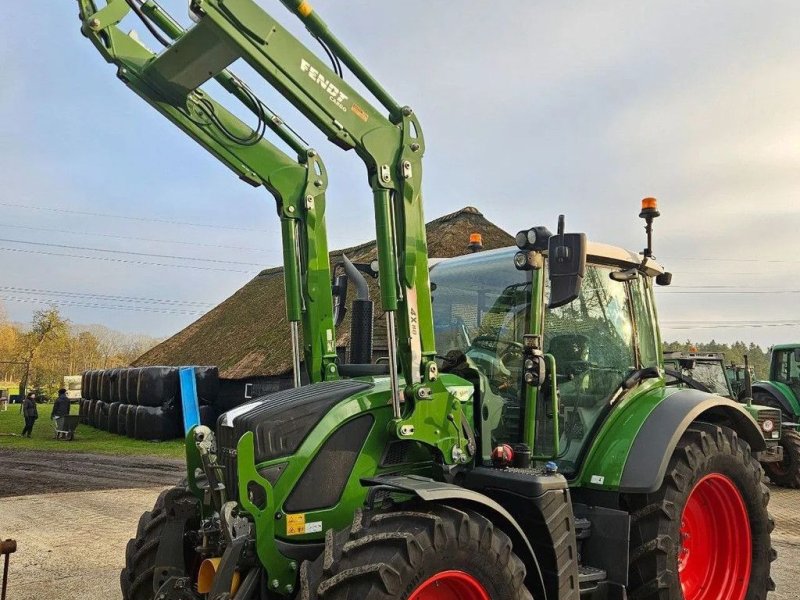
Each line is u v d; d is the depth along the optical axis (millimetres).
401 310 3418
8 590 5309
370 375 4074
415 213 3508
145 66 3535
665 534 3930
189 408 16891
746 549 4492
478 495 3037
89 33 3459
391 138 3465
